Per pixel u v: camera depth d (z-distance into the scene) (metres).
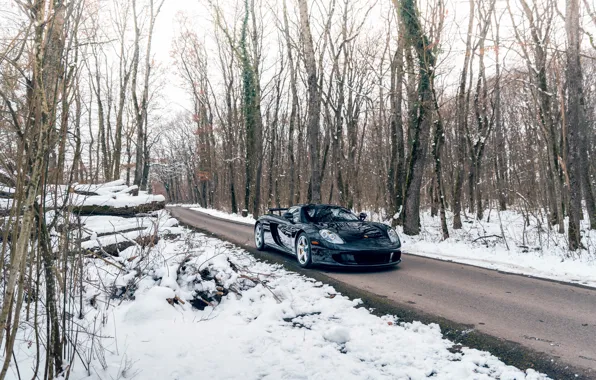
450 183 23.11
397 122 14.05
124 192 9.76
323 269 6.54
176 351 3.10
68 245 3.00
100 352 2.98
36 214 2.25
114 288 4.49
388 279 5.82
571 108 9.07
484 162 24.86
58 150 2.43
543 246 9.71
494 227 15.54
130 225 7.72
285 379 2.65
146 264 4.81
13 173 2.09
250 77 22.19
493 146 23.38
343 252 6.07
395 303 4.50
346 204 18.48
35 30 1.95
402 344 3.28
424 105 11.13
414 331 3.67
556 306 4.41
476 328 3.68
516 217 18.67
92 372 2.68
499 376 2.74
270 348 3.17
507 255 8.23
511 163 23.86
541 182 16.67
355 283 5.52
